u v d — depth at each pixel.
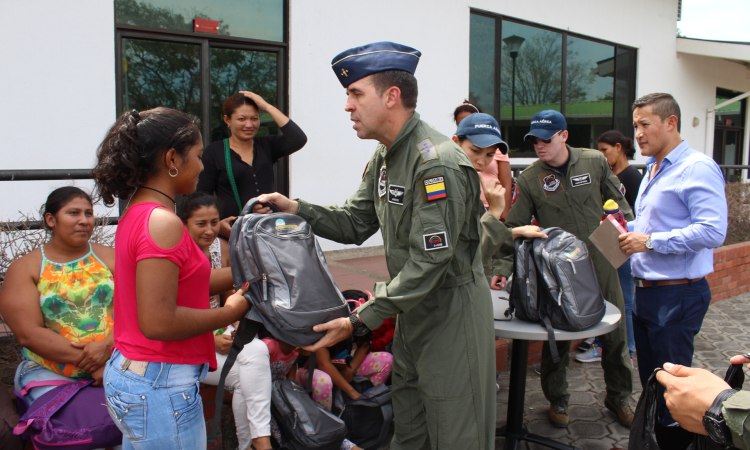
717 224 2.33
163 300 1.39
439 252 1.74
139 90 4.95
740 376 1.36
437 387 1.93
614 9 9.16
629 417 3.07
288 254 1.70
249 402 2.34
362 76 1.81
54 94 4.38
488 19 7.44
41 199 4.34
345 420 2.69
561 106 8.67
